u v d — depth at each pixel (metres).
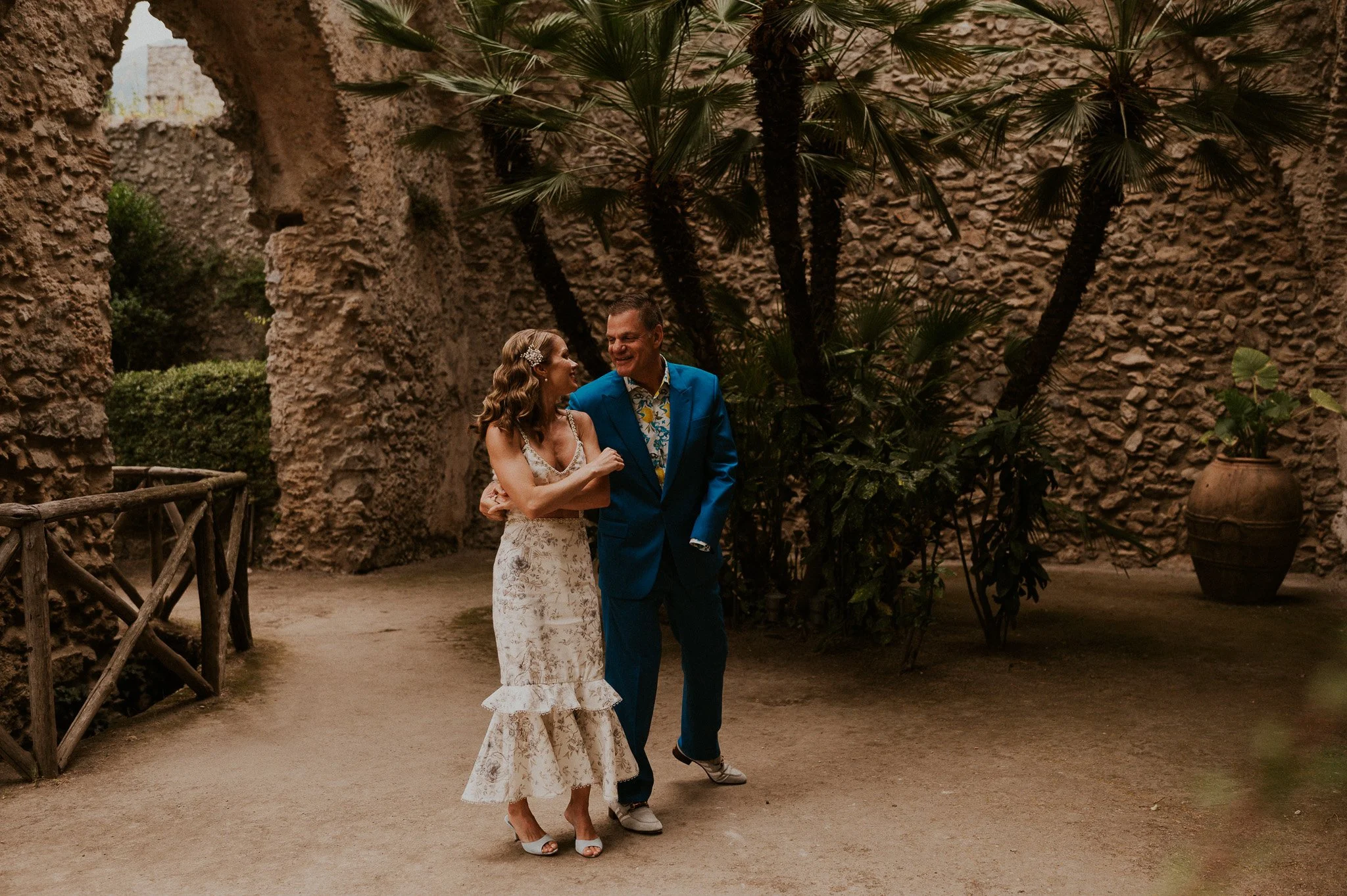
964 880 2.68
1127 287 7.85
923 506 4.96
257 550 8.16
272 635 5.88
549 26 5.45
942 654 5.30
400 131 8.23
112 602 3.99
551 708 2.76
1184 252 7.73
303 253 7.75
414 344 8.41
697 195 5.79
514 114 5.73
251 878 2.73
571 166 8.61
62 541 4.46
